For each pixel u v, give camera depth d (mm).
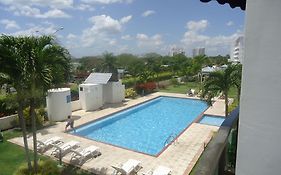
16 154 13039
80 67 61719
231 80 16438
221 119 22594
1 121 16859
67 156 12883
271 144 1552
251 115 1600
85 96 24062
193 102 31797
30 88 8883
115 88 28094
